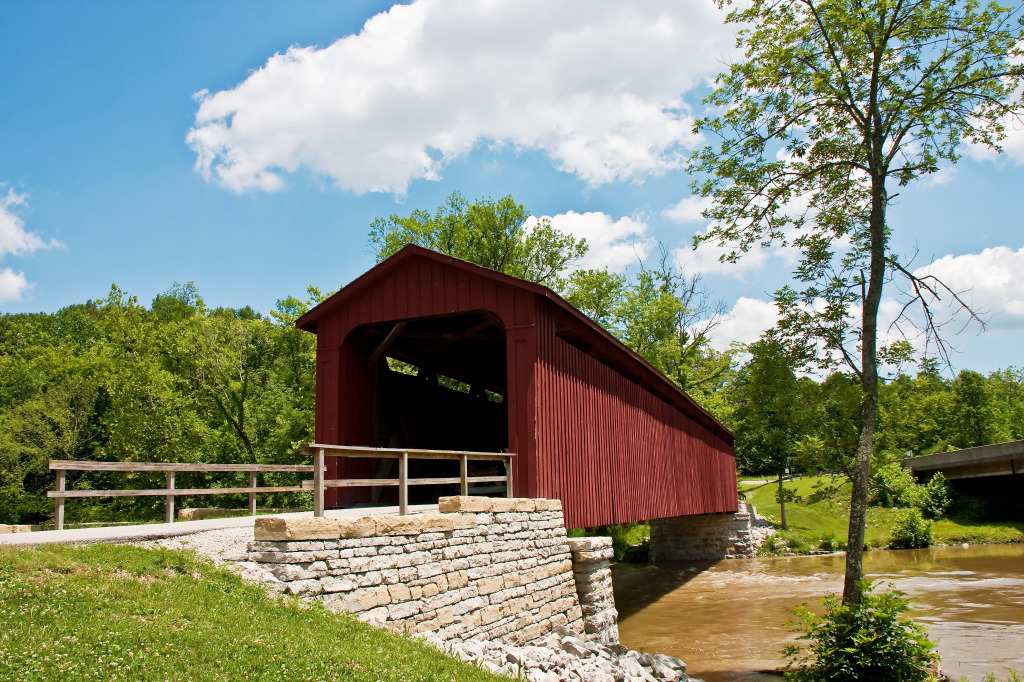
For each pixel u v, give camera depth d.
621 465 14.98
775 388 13.53
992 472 33.25
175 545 7.38
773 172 14.24
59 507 7.54
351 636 6.12
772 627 14.92
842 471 13.39
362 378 13.30
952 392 43.88
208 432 28.12
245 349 30.92
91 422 35.00
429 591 8.16
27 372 37.69
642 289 36.66
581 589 11.66
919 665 9.71
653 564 26.91
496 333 14.99
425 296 12.19
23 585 5.24
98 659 4.38
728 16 14.13
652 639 14.15
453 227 30.31
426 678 5.64
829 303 13.73
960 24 12.96
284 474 29.56
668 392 18.91
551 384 11.84
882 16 12.80
